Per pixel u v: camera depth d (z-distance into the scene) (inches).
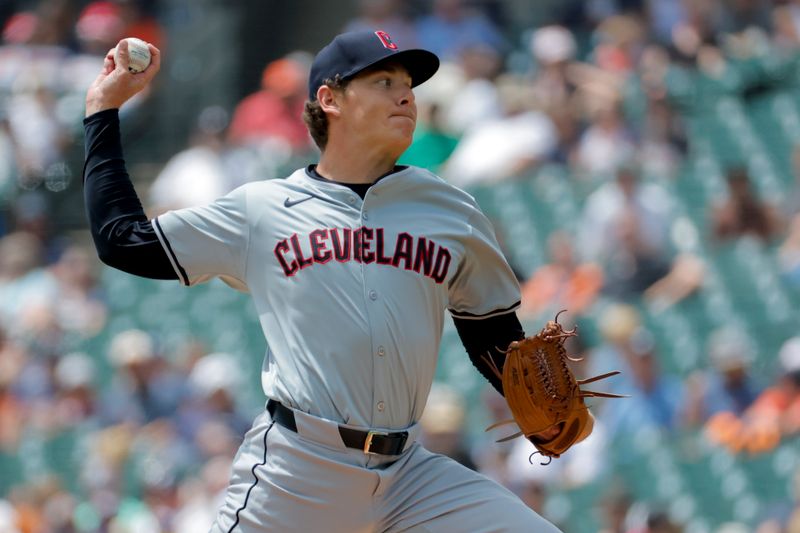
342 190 478.9
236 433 1160.8
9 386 1331.2
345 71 482.0
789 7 1574.8
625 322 1149.7
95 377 1320.1
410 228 479.2
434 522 478.0
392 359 470.3
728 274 1256.8
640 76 1483.8
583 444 1071.0
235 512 482.3
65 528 1135.6
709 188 1336.1
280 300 475.2
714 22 1544.0
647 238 1274.6
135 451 1171.9
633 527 1011.3
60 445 1232.8
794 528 1007.0
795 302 1234.6
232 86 1595.7
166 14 1699.1
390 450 474.6
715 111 1449.3
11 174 1565.0
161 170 1585.9
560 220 1318.9
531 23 1606.8
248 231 478.9
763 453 1067.9
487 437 1083.3
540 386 486.3
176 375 1237.1
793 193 1359.5
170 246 474.9
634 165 1355.8
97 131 485.4
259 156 1439.5
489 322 508.1
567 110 1422.2
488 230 495.5
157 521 1096.2
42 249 1499.8
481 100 1455.5
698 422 1108.5
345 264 471.2
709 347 1182.3
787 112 1445.6
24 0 1715.1
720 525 1039.0
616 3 1592.0
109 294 1413.6
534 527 472.4
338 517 474.3
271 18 1632.6
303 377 469.4
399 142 483.2
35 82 1632.6
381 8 1609.3
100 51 1686.8
